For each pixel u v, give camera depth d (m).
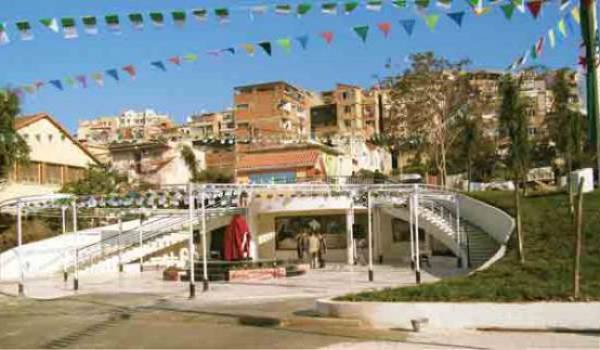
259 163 56.97
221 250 39.47
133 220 40.19
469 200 35.19
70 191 42.94
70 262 35.97
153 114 109.38
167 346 13.29
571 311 13.92
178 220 38.94
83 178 46.38
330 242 40.12
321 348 12.52
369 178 53.06
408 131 50.12
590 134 12.23
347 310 15.32
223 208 38.69
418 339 13.20
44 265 35.28
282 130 75.94
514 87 23.30
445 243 33.28
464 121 47.25
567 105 32.75
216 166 72.19
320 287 24.39
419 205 35.25
